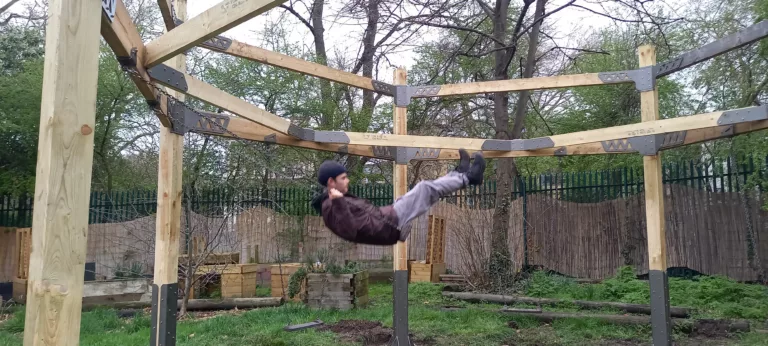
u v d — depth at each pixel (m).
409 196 4.33
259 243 16.22
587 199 14.04
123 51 4.06
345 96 19.73
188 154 12.72
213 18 4.07
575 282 12.59
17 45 16.47
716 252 12.30
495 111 13.45
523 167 23.34
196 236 11.70
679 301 10.11
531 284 12.04
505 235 12.70
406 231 4.29
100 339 8.20
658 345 6.94
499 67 13.30
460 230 13.10
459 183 4.42
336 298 10.32
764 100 14.80
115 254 15.27
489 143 8.05
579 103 21.05
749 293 10.12
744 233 11.98
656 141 7.16
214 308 11.11
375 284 15.23
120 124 19.38
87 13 3.02
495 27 13.66
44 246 2.78
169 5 5.17
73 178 2.91
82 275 2.93
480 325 8.77
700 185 12.62
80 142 2.94
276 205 16.28
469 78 18.36
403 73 8.17
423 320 9.28
